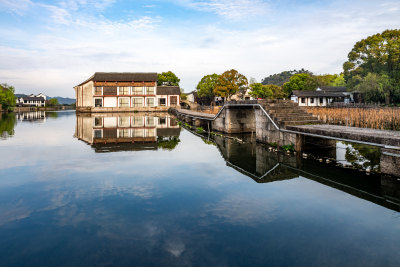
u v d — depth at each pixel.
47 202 7.63
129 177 10.12
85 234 5.80
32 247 5.30
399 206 7.29
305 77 81.94
